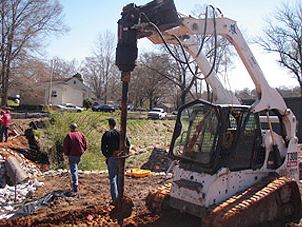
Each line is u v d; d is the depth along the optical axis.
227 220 5.73
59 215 7.64
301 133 21.69
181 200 6.49
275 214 6.75
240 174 6.62
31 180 11.23
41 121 21.19
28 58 45.59
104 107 48.19
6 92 44.72
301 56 46.12
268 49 46.00
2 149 13.45
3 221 7.26
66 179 11.98
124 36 5.57
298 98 22.08
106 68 81.25
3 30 44.16
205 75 6.87
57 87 65.75
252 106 6.86
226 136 6.47
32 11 44.25
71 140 9.78
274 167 7.29
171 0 5.79
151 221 7.12
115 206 6.72
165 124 33.53
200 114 6.71
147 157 22.02
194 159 6.52
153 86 65.62
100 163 16.16
